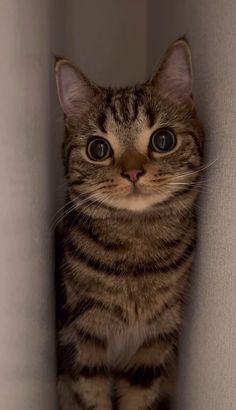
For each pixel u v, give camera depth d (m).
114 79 0.46
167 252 0.33
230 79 0.28
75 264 0.33
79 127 0.33
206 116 0.32
